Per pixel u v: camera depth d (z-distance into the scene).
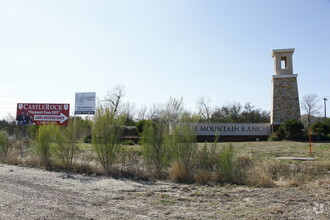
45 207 6.33
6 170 11.91
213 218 5.69
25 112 28.45
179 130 10.54
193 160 10.55
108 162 11.44
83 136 13.33
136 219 5.59
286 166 10.79
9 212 5.94
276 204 6.72
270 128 30.23
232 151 10.10
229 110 57.59
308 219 5.61
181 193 7.98
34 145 15.12
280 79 30.03
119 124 11.88
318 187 8.52
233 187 8.81
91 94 25.34
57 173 11.43
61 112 27.84
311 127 28.89
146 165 11.13
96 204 6.66
